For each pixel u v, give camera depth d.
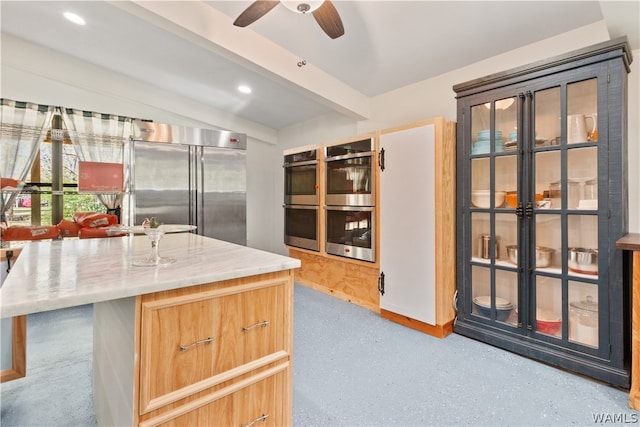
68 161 3.64
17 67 3.19
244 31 2.51
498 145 2.18
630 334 1.77
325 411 1.53
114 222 2.98
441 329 2.34
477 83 2.23
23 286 0.85
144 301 0.88
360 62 2.88
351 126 3.87
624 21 1.67
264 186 5.12
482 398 1.63
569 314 1.90
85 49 3.21
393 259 2.63
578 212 1.82
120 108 3.84
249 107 4.29
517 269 2.08
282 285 1.17
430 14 2.17
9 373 1.85
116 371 1.08
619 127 1.68
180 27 2.22
